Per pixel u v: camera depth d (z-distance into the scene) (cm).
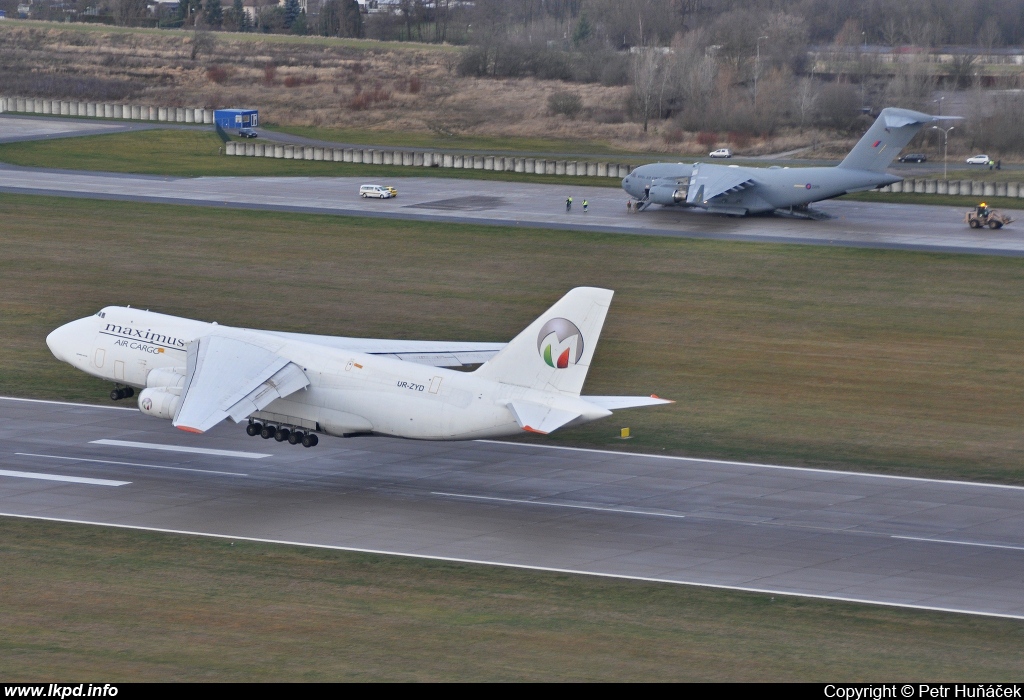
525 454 19425
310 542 15412
